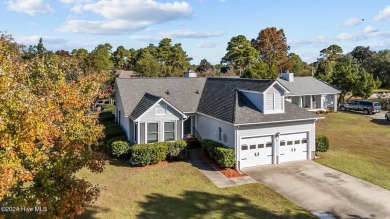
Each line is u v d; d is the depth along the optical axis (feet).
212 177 64.23
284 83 152.35
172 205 50.44
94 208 48.11
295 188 58.44
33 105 27.58
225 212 48.24
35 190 30.35
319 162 74.13
